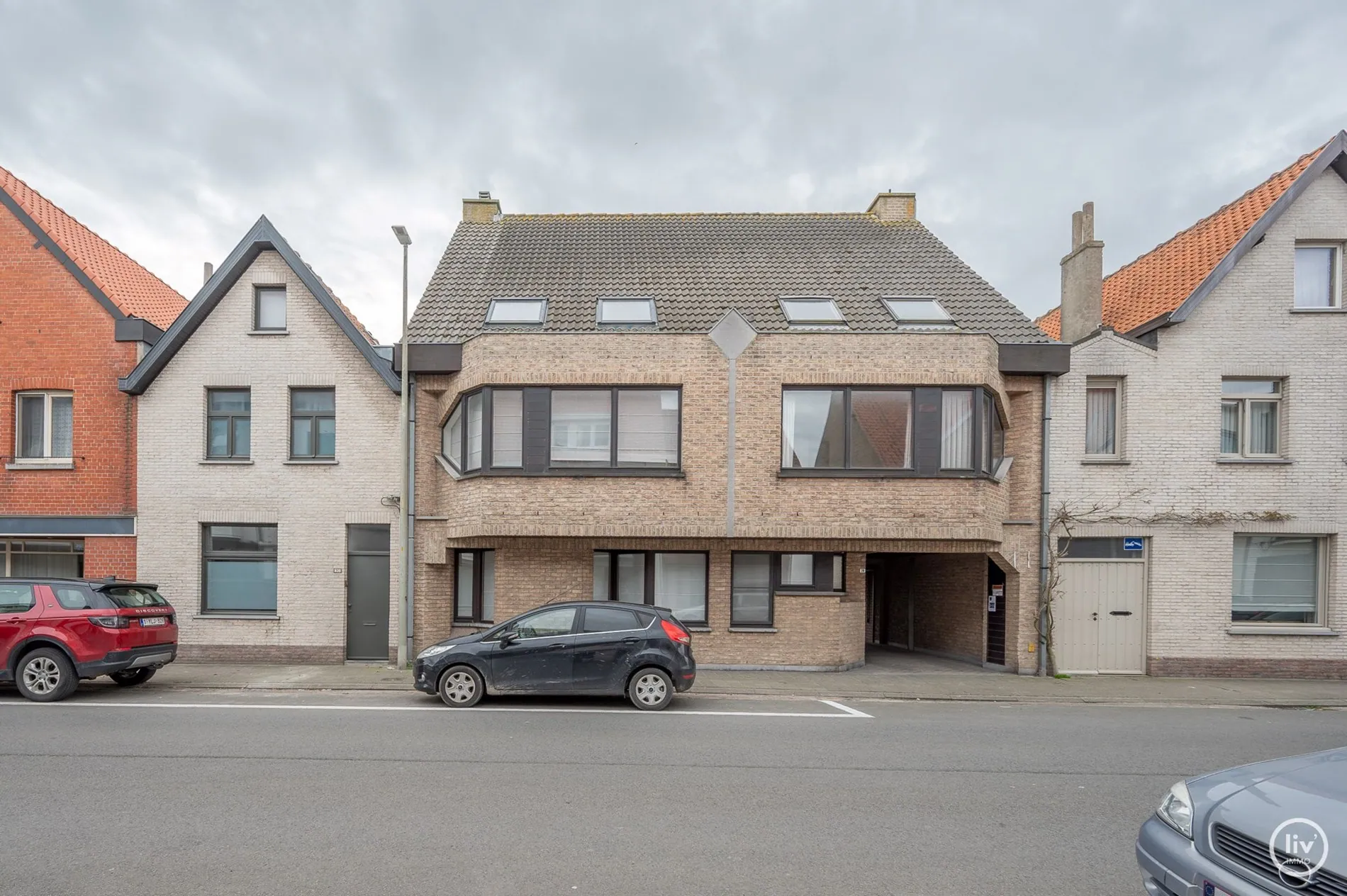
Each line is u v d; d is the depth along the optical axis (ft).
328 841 16.53
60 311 43.57
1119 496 42.19
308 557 42.75
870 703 33.73
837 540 39.81
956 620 47.75
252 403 43.24
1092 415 43.19
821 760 23.41
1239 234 43.29
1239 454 42.70
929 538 39.22
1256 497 41.98
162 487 42.98
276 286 44.06
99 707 30.07
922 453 39.27
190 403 43.24
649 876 15.06
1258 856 11.57
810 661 42.24
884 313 43.55
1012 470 42.86
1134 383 42.34
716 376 39.47
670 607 43.47
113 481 43.06
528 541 40.93
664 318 42.39
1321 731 29.17
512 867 15.38
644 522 39.01
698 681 37.86
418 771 21.65
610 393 39.73
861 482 39.29
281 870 15.11
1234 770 13.96
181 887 14.40
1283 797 12.29
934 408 39.37
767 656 42.22
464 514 40.47
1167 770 23.11
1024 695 36.19
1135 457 42.27
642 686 30.81
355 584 43.06
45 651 31.14
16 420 43.86
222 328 43.45
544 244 52.47
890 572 55.47
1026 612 41.96
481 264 49.47
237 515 42.96
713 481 39.24
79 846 16.19
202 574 43.29
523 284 46.52
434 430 43.24
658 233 54.49
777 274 47.80
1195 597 41.98
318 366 43.21
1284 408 42.29
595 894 14.29
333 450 43.78
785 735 26.58
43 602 31.71
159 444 43.11
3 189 43.93
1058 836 17.51
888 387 39.63
